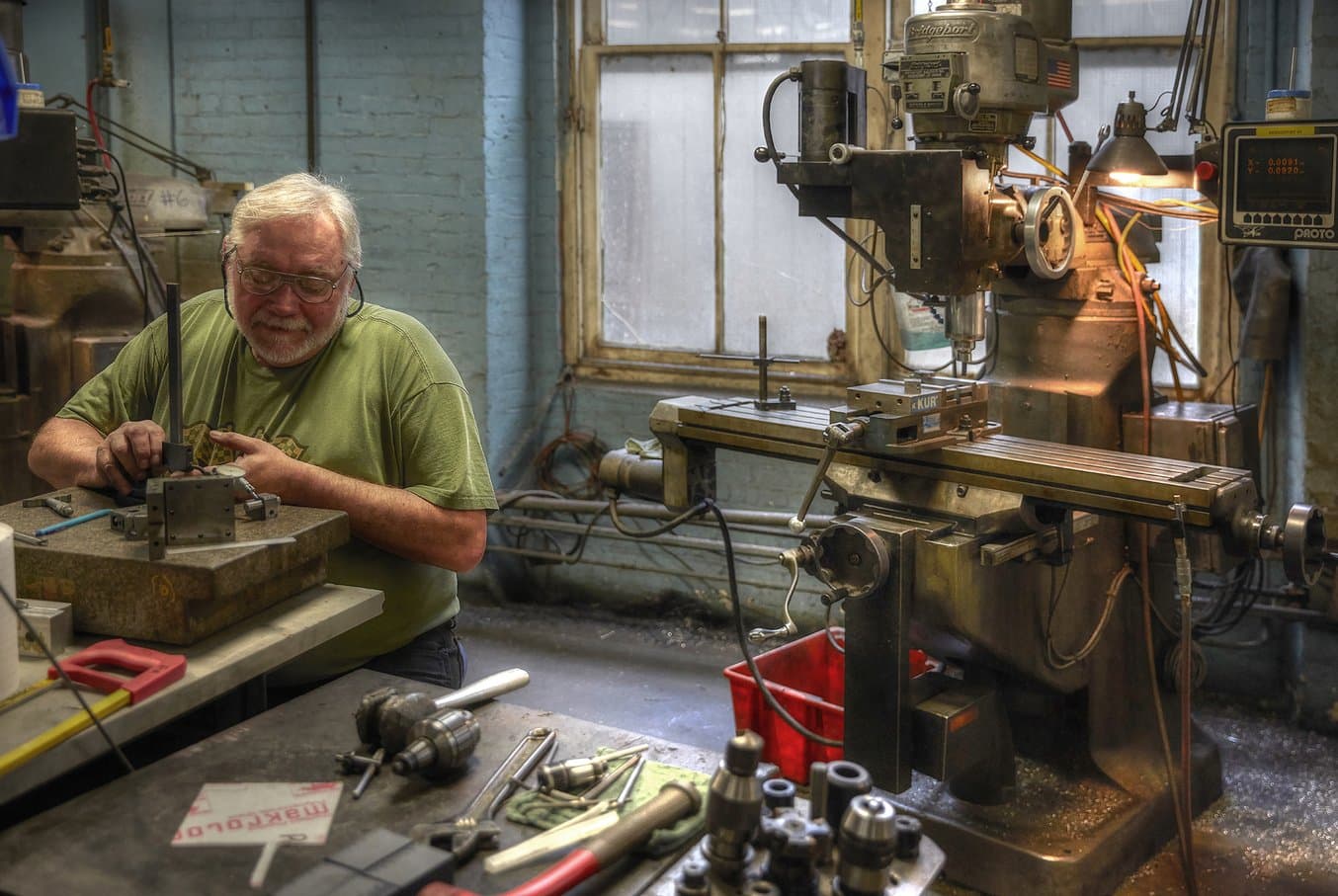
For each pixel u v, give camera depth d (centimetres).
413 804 128
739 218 405
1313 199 242
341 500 197
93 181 311
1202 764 285
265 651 149
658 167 414
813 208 244
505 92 411
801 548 219
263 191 202
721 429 248
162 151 449
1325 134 238
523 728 147
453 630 227
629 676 378
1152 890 255
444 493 207
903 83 234
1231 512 204
